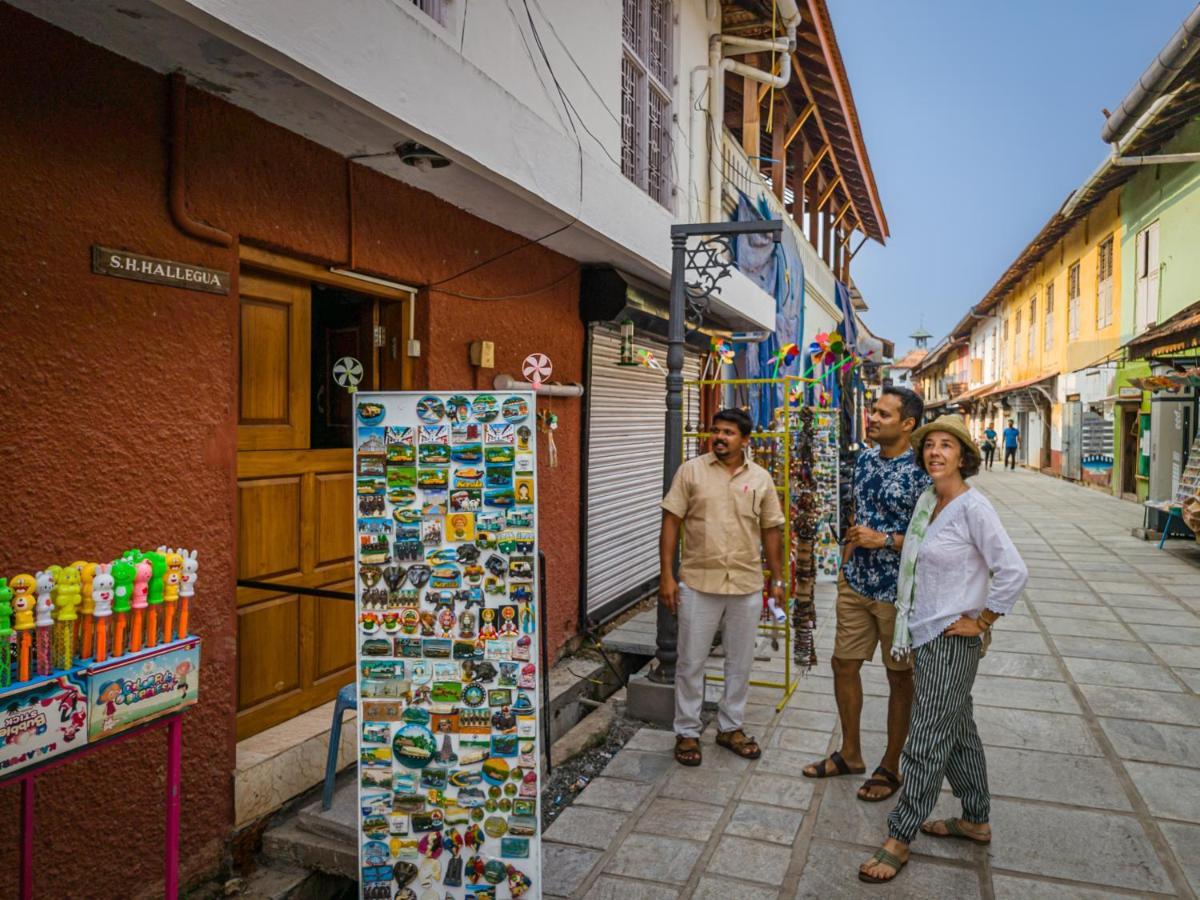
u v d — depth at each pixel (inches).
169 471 120.2
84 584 84.0
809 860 133.2
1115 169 642.2
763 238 424.2
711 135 350.3
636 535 315.6
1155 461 490.0
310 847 133.6
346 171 154.3
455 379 190.5
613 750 189.0
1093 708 200.1
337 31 114.7
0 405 98.9
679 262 196.5
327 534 165.8
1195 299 553.9
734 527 169.2
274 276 151.3
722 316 343.9
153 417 117.7
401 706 115.6
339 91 117.6
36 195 102.1
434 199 180.4
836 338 274.2
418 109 133.1
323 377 187.9
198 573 125.5
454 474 114.8
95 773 111.0
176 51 111.2
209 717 128.0
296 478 158.1
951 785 138.5
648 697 199.9
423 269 177.2
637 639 261.6
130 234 113.8
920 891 123.6
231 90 124.1
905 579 132.6
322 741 149.6
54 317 104.5
